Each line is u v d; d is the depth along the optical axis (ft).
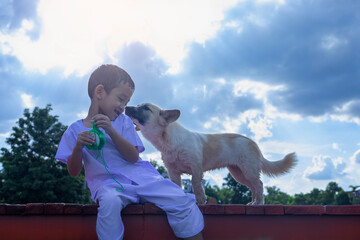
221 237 8.66
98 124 8.10
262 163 22.02
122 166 8.54
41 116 109.91
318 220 8.89
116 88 8.86
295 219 8.89
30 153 102.58
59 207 8.49
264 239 8.74
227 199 270.67
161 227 8.23
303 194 433.48
